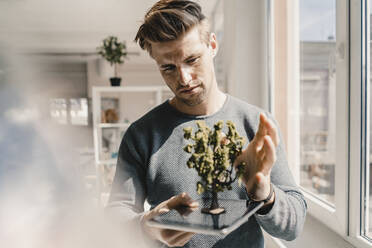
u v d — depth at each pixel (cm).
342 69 89
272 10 155
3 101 97
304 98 146
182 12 61
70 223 101
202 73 66
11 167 94
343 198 91
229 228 42
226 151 53
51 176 103
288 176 73
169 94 369
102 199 279
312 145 137
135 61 764
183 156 75
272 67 157
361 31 82
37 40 560
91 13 425
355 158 86
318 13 123
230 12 179
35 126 103
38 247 96
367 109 84
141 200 78
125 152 81
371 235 86
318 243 91
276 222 60
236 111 79
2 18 273
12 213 95
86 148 346
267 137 51
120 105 540
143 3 389
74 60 741
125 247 65
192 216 50
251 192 56
